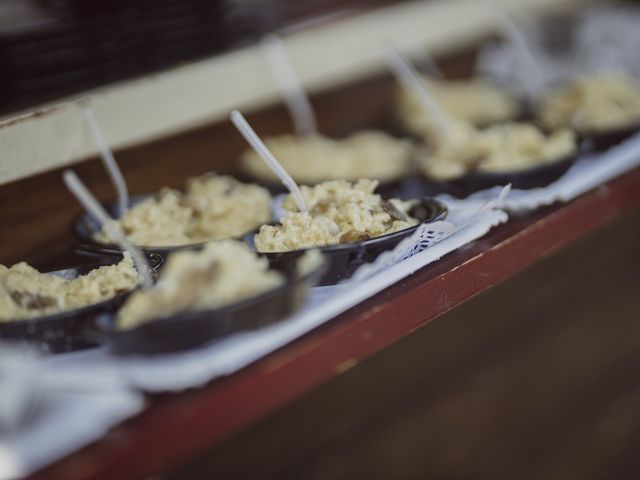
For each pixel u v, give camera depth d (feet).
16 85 4.19
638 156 4.72
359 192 3.52
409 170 4.60
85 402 2.34
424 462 5.19
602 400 6.32
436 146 4.83
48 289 2.89
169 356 2.57
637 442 6.42
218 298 2.62
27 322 2.63
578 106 5.41
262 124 5.39
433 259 3.26
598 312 6.23
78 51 4.32
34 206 3.94
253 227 3.74
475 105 6.01
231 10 5.07
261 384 2.59
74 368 2.55
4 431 2.21
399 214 3.51
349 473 4.76
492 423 5.57
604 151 4.92
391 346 4.83
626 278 6.44
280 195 4.24
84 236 3.63
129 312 2.62
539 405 5.87
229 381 2.55
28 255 3.67
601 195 4.22
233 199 3.87
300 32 5.80
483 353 5.43
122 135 4.49
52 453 2.20
